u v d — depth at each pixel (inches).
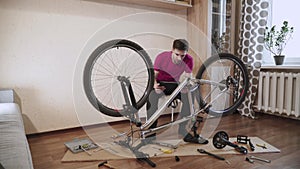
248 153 73.5
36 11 88.3
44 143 83.3
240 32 121.8
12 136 43.8
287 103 108.4
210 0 114.3
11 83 86.3
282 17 115.5
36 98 91.5
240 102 91.7
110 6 104.0
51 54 92.7
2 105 68.7
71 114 99.5
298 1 108.7
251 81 116.7
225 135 77.9
